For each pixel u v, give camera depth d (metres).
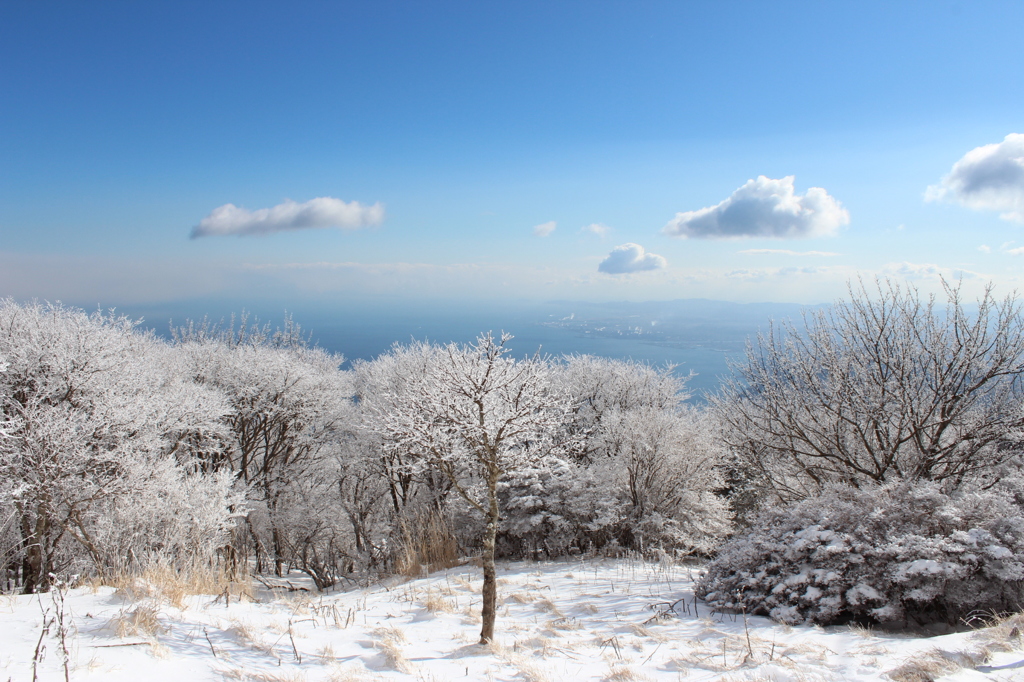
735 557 7.98
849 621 6.54
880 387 9.71
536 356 7.43
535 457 6.96
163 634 4.58
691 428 16.94
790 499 11.48
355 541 20.88
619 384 23.73
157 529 11.98
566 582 10.18
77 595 5.84
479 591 9.59
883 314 9.93
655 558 13.80
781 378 11.24
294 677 3.92
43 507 10.70
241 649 4.55
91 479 11.40
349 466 20.19
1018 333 8.93
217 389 18.12
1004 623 4.96
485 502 14.55
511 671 4.50
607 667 4.96
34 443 10.71
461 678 4.27
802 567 7.03
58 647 3.75
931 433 9.97
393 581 12.09
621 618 7.29
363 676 4.13
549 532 14.33
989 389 9.37
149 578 6.58
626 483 16.05
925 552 6.21
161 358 19.09
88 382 13.16
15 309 13.97
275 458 21.05
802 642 5.57
